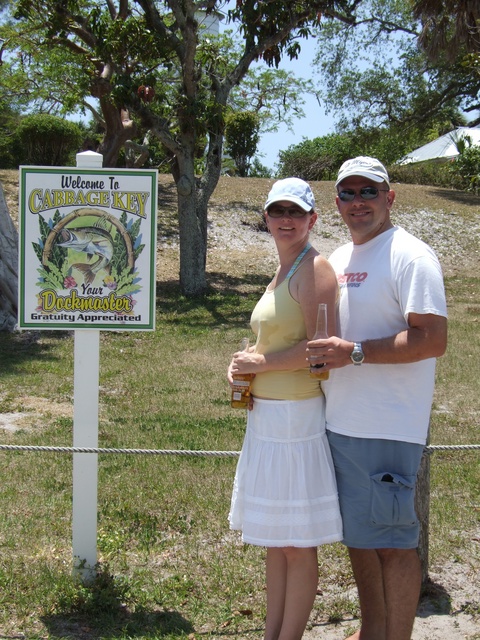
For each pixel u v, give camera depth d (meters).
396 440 3.29
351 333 3.41
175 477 6.23
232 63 23.05
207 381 9.98
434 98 31.64
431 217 25.06
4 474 6.32
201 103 15.95
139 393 9.34
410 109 32.41
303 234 3.51
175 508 5.59
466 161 30.55
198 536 5.12
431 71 31.06
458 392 9.69
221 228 22.55
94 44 16.95
